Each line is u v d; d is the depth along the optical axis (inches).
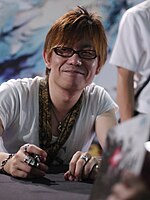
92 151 92.0
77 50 43.8
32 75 100.8
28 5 99.0
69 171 41.4
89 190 37.2
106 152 22.4
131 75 65.2
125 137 21.3
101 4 95.0
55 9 98.5
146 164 19.8
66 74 44.4
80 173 41.0
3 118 46.9
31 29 99.8
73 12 44.9
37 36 99.8
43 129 47.8
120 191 20.4
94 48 44.4
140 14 63.4
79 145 49.9
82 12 45.0
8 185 37.8
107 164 22.0
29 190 36.3
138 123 20.9
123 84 65.6
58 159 48.9
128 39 64.4
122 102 65.7
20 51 100.6
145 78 64.2
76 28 43.8
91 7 91.0
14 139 49.0
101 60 46.1
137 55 64.2
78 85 44.9
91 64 44.7
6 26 99.7
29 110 47.8
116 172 21.0
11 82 49.2
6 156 43.4
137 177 19.8
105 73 100.4
